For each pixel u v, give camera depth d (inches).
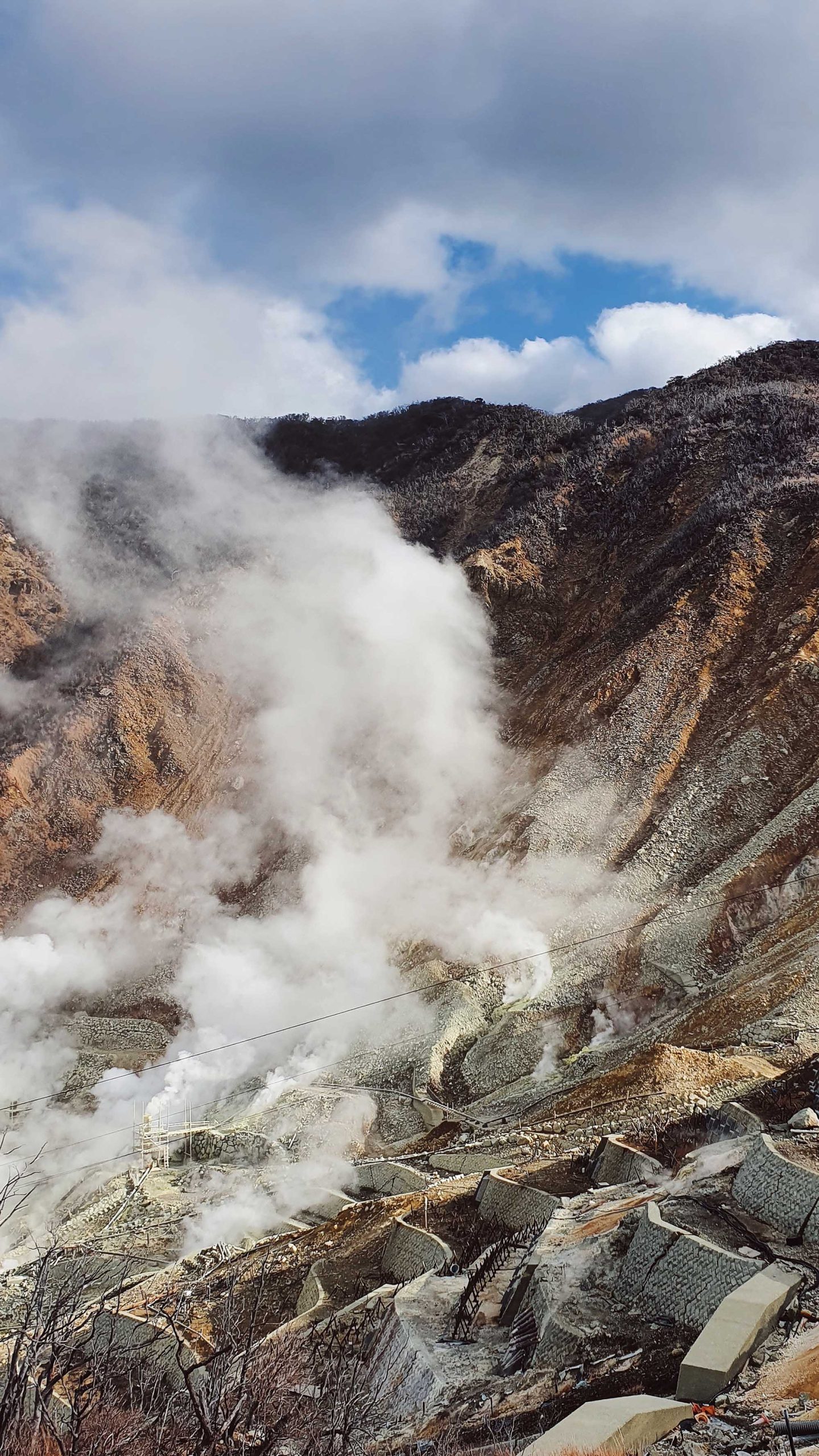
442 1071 2628.0
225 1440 532.7
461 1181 1718.8
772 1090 1434.5
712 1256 949.8
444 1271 1296.8
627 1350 900.0
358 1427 644.7
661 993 2506.2
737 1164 1182.3
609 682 3631.9
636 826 3107.8
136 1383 600.1
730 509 4069.9
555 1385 883.4
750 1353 773.3
